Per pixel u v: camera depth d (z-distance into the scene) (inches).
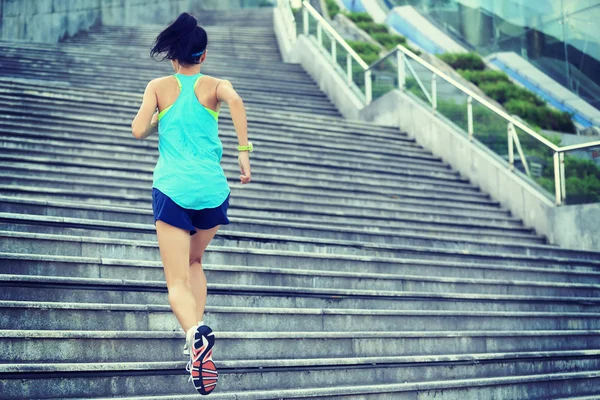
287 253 245.4
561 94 866.8
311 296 222.5
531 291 281.4
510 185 400.2
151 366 160.9
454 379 207.8
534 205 384.5
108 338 165.9
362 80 550.9
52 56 542.9
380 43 913.5
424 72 476.4
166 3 881.5
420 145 471.2
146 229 239.0
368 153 434.6
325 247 267.4
